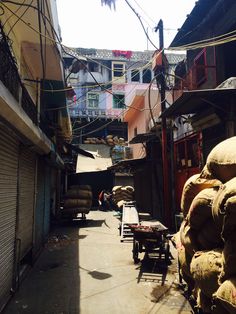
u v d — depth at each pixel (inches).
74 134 1234.0
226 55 372.2
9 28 266.4
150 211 681.6
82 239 454.6
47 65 363.6
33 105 273.0
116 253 362.9
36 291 235.6
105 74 1210.0
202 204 156.4
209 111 351.9
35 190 324.5
